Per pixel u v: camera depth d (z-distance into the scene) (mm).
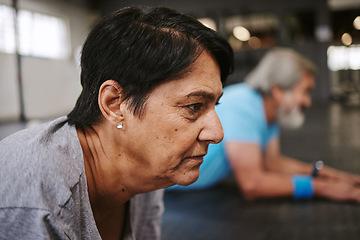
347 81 14797
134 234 737
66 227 484
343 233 1483
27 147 489
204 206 1878
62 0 10367
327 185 1864
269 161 2084
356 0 12383
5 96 8312
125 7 552
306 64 1847
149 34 498
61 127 566
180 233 1555
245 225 1612
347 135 4520
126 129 532
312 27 14414
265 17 12961
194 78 507
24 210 452
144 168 552
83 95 570
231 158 1850
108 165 577
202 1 12492
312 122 6285
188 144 524
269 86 1835
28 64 8977
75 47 10688
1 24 8281
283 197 1941
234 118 1825
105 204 623
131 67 501
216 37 523
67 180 494
